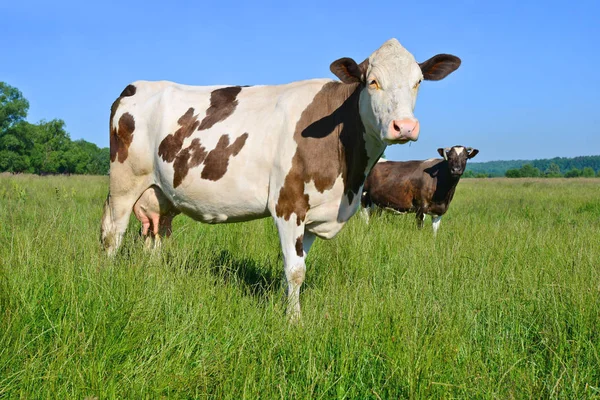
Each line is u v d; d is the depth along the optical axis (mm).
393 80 4098
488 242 6773
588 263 5219
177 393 2867
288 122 4660
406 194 11086
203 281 4484
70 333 3191
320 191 4582
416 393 2865
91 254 4449
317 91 4742
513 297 4453
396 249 6707
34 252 4250
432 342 3359
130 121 5508
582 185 33562
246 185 4824
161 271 4453
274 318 3850
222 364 3150
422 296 4230
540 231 7668
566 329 3803
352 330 3559
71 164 78062
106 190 14977
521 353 3484
